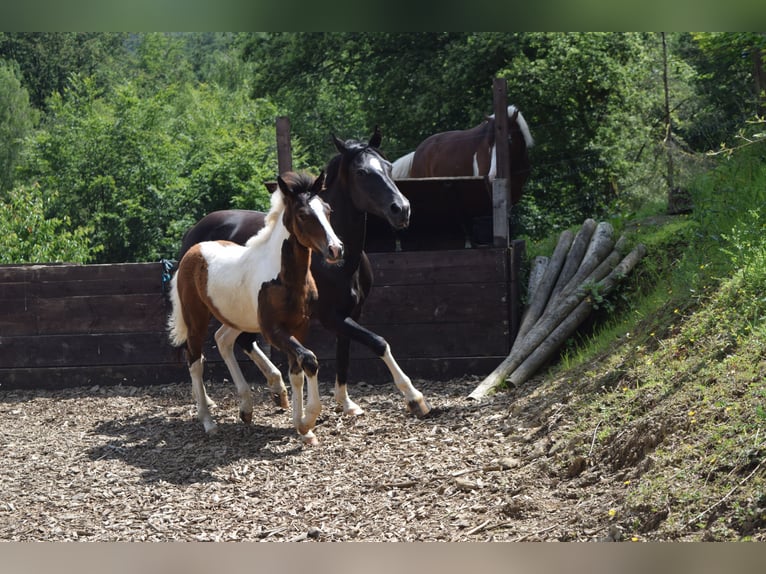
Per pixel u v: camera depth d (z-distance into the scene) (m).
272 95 23.66
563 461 5.22
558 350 8.37
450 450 6.01
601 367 6.55
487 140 9.88
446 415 6.98
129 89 27.09
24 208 14.11
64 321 9.16
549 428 5.88
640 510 4.08
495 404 7.25
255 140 27.30
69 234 14.30
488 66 18.47
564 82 17.30
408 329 8.73
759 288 5.68
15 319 9.19
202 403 6.98
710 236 7.20
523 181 10.34
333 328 6.86
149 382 9.09
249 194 20.83
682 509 3.92
